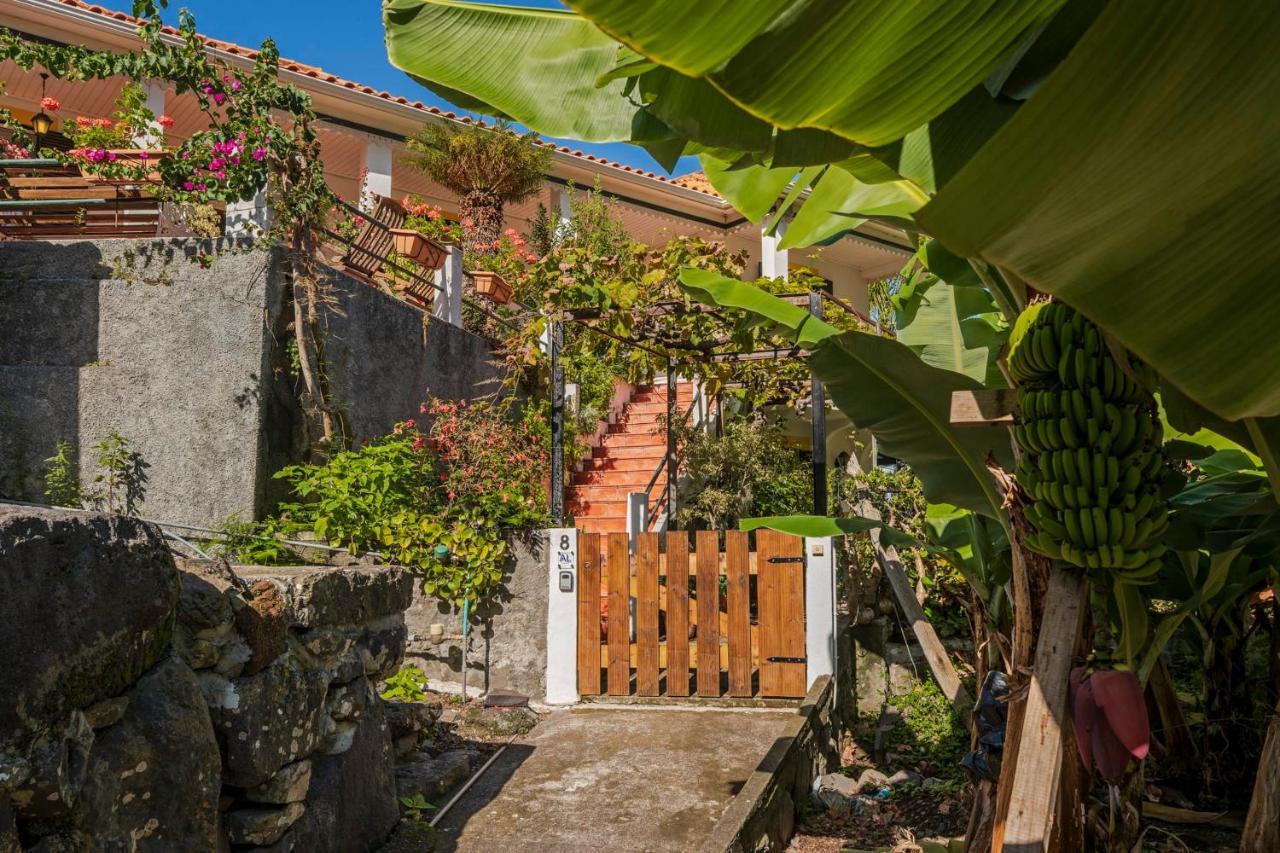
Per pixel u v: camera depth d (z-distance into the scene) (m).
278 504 7.33
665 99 2.12
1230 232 1.36
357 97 13.41
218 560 3.27
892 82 1.34
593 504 11.31
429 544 7.59
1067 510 2.67
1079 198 1.32
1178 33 1.14
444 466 8.81
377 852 4.05
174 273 7.45
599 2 1.03
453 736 6.32
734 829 4.27
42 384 7.49
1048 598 2.78
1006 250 1.44
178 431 7.28
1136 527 2.62
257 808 3.23
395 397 8.92
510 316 11.88
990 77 1.86
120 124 8.92
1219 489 4.05
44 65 7.27
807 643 7.36
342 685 3.86
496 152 14.12
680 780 5.53
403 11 2.65
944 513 5.13
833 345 3.72
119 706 2.56
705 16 1.08
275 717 3.24
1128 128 1.23
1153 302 1.46
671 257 8.83
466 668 7.75
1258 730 5.37
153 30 7.52
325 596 3.71
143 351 7.41
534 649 7.71
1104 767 2.70
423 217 11.72
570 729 6.69
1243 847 3.54
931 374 3.57
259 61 7.72
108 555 2.48
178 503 7.22
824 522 4.73
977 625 4.68
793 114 1.36
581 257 8.93
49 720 2.21
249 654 3.16
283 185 7.67
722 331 8.78
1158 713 5.77
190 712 2.82
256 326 7.25
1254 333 1.45
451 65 2.65
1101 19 1.12
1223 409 1.58
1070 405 2.66
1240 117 1.21
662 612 8.91
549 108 2.71
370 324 8.54
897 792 6.40
